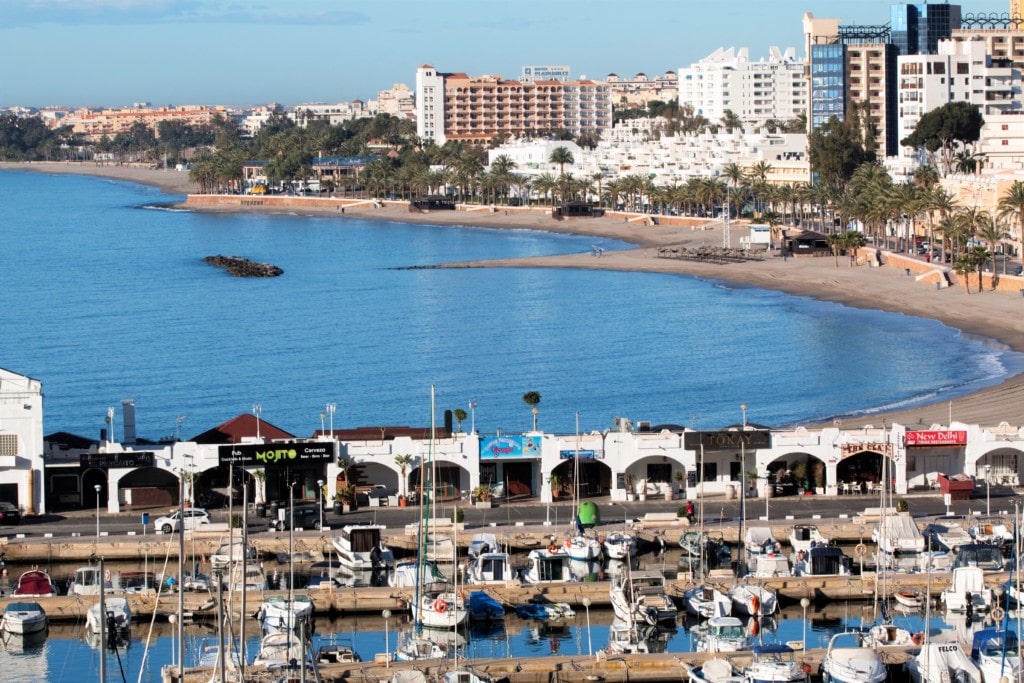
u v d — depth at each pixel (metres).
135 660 139.50
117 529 180.62
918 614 150.38
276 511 186.75
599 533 176.38
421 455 192.88
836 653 127.00
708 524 181.00
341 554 168.25
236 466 191.00
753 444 196.00
